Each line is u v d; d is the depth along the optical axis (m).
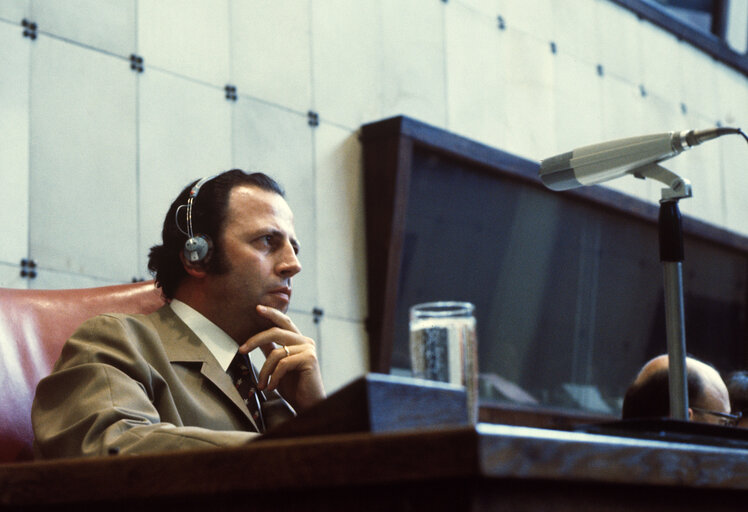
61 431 1.48
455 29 4.87
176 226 2.06
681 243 1.82
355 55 4.38
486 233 4.77
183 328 1.95
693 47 6.36
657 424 1.24
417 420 0.98
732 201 6.45
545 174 2.03
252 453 0.95
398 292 4.33
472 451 0.83
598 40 5.67
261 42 3.97
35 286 3.04
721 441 1.25
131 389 1.59
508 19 5.16
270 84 3.98
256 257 2.01
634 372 5.59
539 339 5.04
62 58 3.25
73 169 3.22
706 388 2.20
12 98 3.09
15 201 3.04
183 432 1.29
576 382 5.22
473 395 1.19
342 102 4.28
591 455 0.93
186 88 3.64
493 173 4.79
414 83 4.62
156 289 2.15
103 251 3.25
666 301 1.82
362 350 4.18
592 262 5.34
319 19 4.24
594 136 5.54
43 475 1.10
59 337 1.96
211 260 2.01
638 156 1.88
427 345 1.20
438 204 4.52
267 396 2.02
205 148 3.67
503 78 5.07
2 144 3.04
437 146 4.44
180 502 1.00
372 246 4.27
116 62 3.42
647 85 5.96
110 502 1.05
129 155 3.40
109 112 3.37
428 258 4.47
